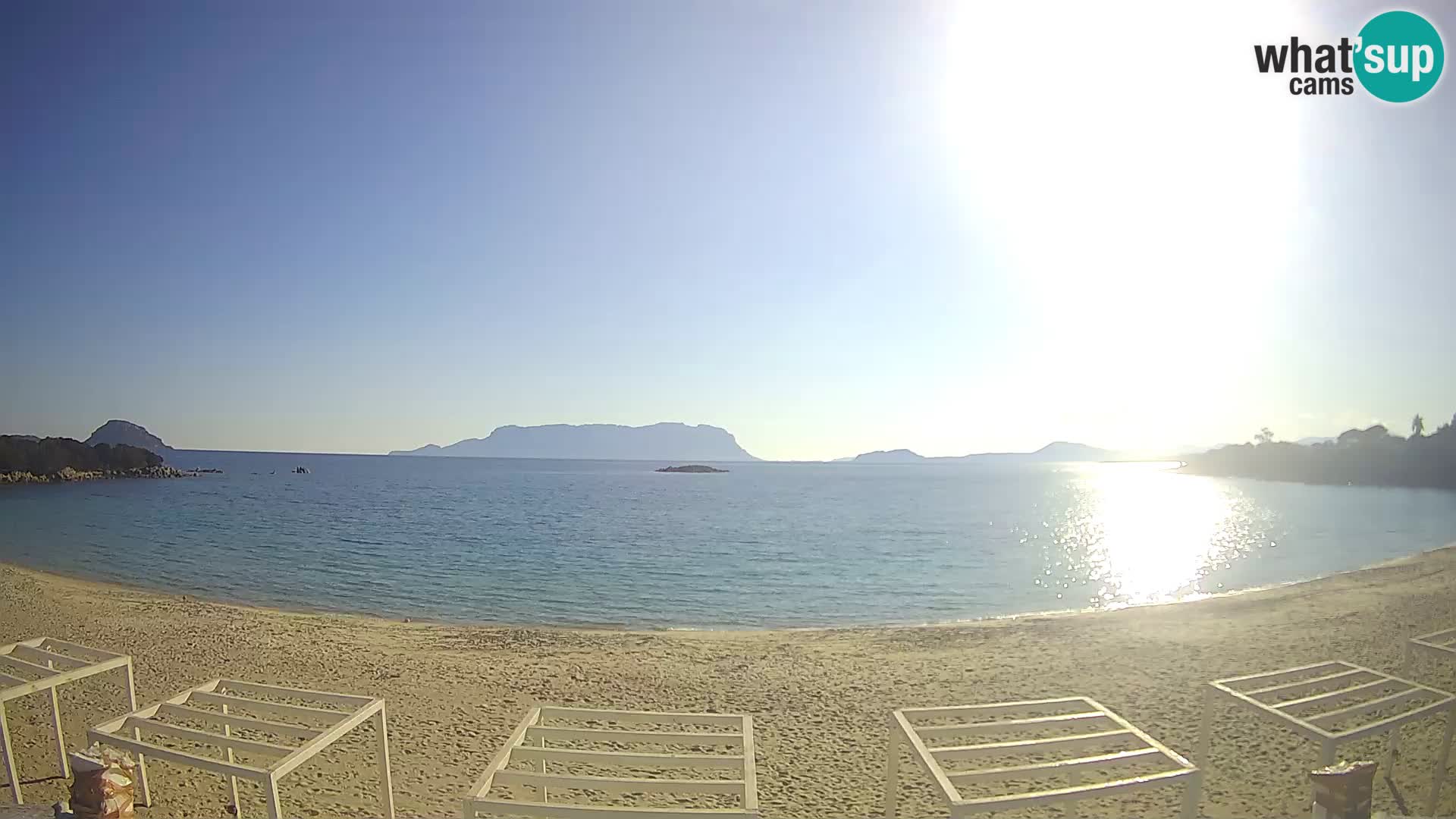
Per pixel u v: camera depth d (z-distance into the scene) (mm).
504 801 5074
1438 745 8781
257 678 13094
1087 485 130500
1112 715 6910
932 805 8062
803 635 17844
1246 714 10766
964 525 54844
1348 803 5633
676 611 23734
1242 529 49844
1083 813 7703
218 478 122375
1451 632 10273
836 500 85375
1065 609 24172
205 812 7629
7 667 9250
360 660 14586
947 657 14969
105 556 33281
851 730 10617
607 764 6070
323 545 38312
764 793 8430
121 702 11367
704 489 108312
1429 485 99625
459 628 18703
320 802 8023
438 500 77062
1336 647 14797
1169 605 21297
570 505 72250
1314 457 132250
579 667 14219
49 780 8344
